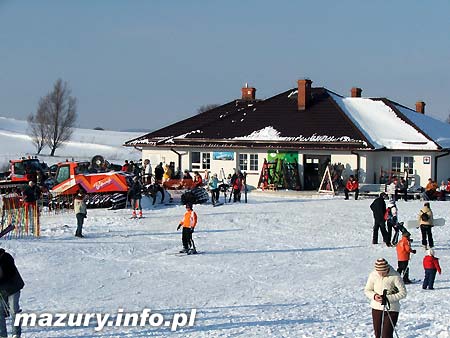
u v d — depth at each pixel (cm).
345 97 5478
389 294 1089
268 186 4525
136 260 2166
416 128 4731
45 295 1656
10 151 10475
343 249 2403
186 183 4219
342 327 1301
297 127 4762
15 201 2703
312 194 4244
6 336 1200
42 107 10206
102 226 2931
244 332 1269
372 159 4538
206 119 5625
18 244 2400
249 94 6059
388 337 1094
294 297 1659
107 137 13962
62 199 3588
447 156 4641
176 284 1811
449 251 2411
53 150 10188
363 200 3950
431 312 1459
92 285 1786
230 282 1845
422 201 3928
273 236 2683
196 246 2442
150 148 5066
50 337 1251
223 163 4797
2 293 1188
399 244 1875
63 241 2520
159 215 3253
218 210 3406
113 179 3594
